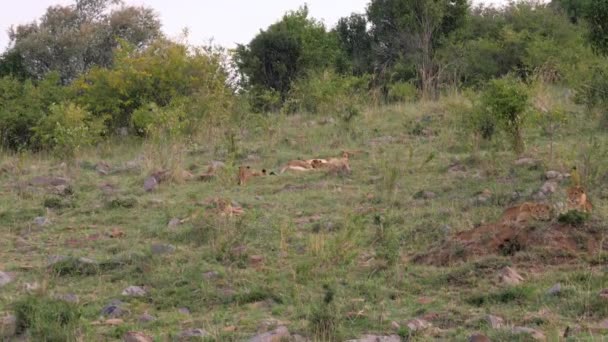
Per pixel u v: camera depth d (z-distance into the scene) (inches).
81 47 1401.3
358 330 268.7
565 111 609.0
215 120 706.2
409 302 295.9
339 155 594.2
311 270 332.8
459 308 286.0
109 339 269.7
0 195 504.7
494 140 558.9
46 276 336.8
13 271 353.1
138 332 267.7
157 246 374.0
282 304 302.7
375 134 661.3
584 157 474.6
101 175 569.6
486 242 339.6
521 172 477.7
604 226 335.0
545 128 585.0
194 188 509.7
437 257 339.6
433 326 270.5
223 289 319.9
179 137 639.1
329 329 264.2
